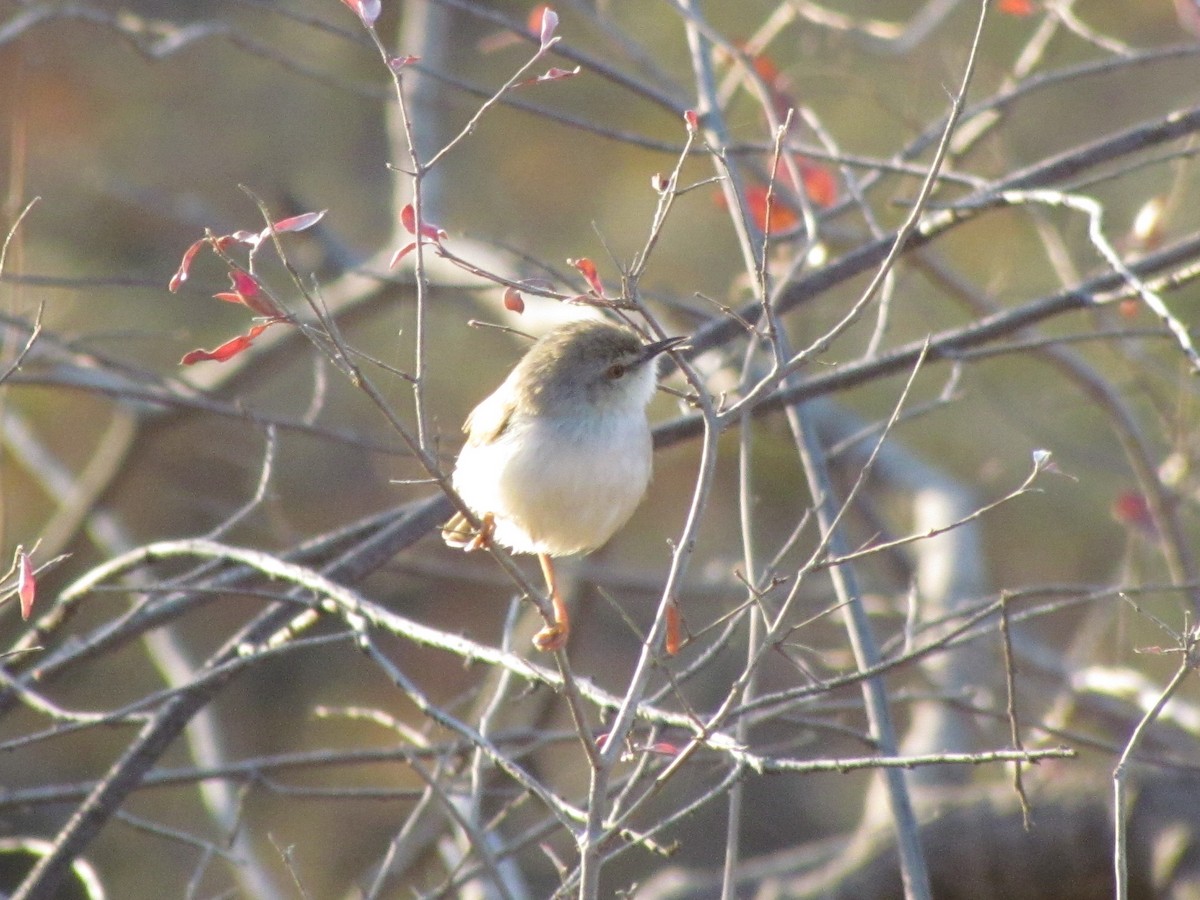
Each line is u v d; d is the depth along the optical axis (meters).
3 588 6.92
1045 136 19.69
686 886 10.45
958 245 17.48
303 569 7.33
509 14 22.67
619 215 20.70
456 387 19.50
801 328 12.45
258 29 22.73
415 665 19.48
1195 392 11.55
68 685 19.12
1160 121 8.45
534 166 21.39
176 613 8.66
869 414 18.34
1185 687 14.08
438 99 13.94
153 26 10.99
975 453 18.42
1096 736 12.55
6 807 8.69
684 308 9.91
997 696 11.98
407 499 19.83
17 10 18.45
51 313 16.09
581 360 7.42
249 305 5.46
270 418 9.88
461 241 12.97
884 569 14.84
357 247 21.36
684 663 14.10
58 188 20.70
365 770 19.36
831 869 9.98
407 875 10.02
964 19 18.39
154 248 21.09
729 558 19.12
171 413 13.41
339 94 22.67
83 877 7.66
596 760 5.39
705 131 9.48
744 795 19.12
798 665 6.67
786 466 19.78
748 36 19.47
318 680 20.27
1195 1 9.59
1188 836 8.77
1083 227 14.37
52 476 14.61
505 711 14.90
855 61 17.95
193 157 21.88
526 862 15.84
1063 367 11.59
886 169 8.73
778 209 10.52
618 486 7.43
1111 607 13.88
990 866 9.31
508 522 7.66
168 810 18.59
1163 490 11.14
